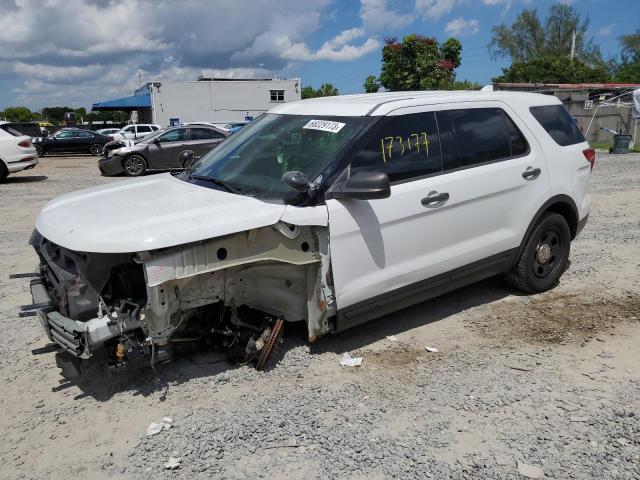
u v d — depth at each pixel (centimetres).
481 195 468
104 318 339
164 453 314
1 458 316
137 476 297
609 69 5944
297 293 404
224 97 3553
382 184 369
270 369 402
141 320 343
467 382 385
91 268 342
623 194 1108
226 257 355
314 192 385
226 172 445
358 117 428
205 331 402
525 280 530
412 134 438
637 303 520
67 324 343
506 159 493
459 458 306
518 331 466
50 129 4434
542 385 380
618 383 380
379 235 412
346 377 393
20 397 378
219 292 374
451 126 463
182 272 340
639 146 2280
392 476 292
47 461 312
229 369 403
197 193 407
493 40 6106
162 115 3494
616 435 323
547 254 540
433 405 357
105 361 418
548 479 287
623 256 667
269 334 396
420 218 432
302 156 420
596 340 446
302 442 321
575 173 552
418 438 324
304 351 428
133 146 1725
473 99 488
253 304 403
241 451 314
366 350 434
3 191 1358
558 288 566
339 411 352
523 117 518
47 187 1444
